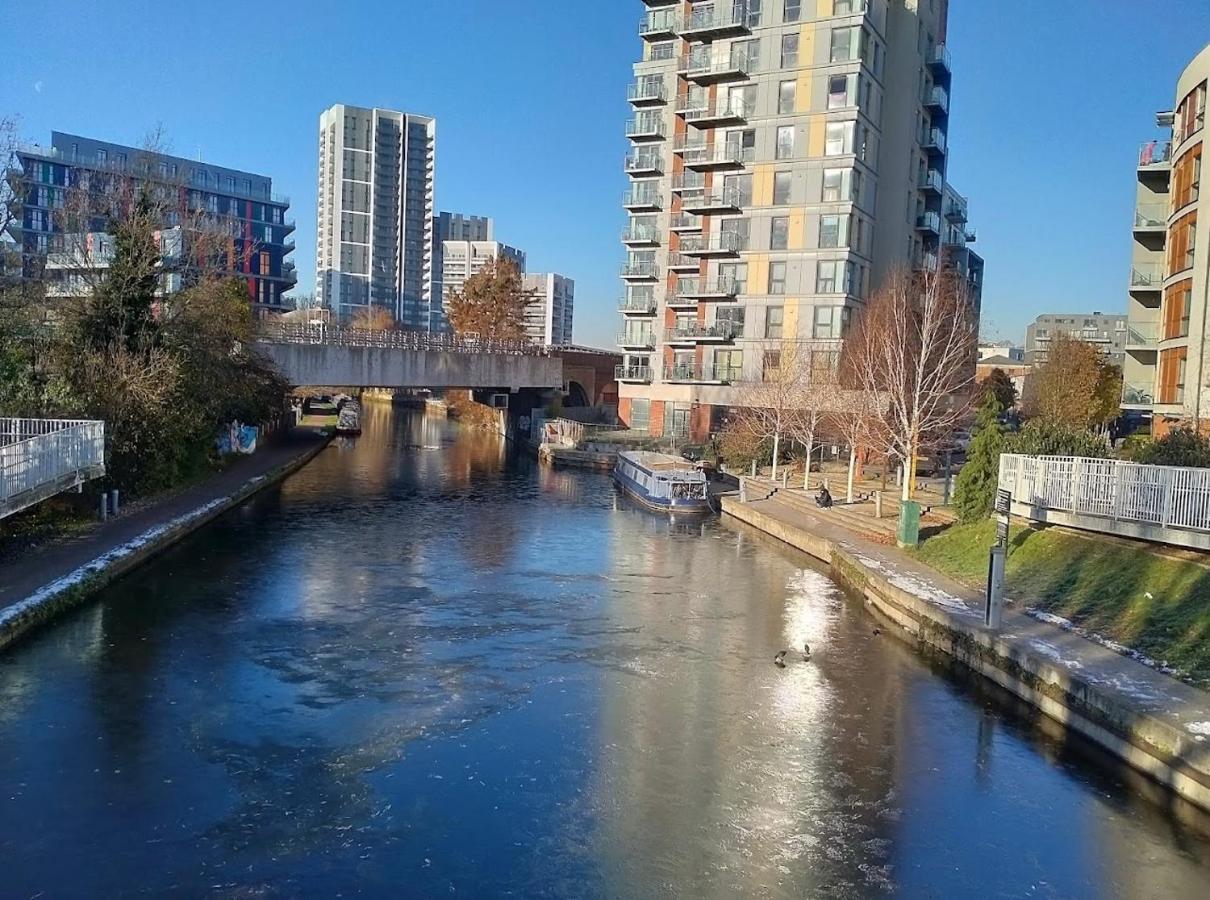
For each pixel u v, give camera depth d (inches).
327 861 439.2
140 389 1251.8
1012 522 973.2
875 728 625.3
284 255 4808.1
